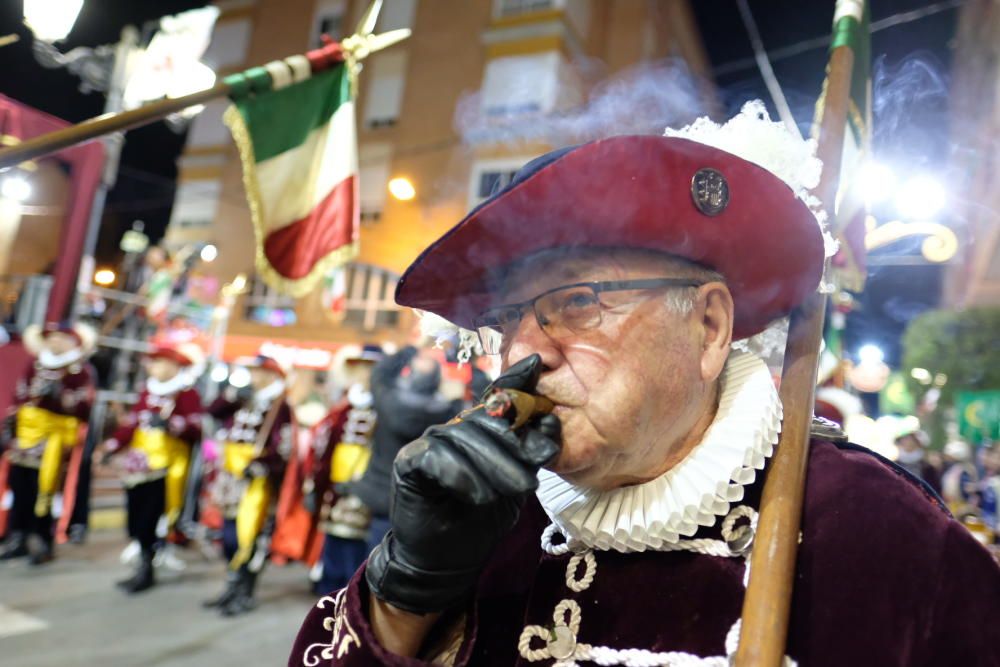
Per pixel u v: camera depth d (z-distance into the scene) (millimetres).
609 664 742
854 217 1508
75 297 5738
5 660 3217
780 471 740
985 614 660
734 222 753
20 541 5062
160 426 4664
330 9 13844
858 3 1354
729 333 792
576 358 708
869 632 661
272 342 12430
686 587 747
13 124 4105
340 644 745
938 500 791
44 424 5004
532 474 636
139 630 3787
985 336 8289
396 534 693
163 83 5320
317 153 2355
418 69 12008
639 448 727
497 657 851
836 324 3986
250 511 4281
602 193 702
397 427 3455
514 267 797
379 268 11750
